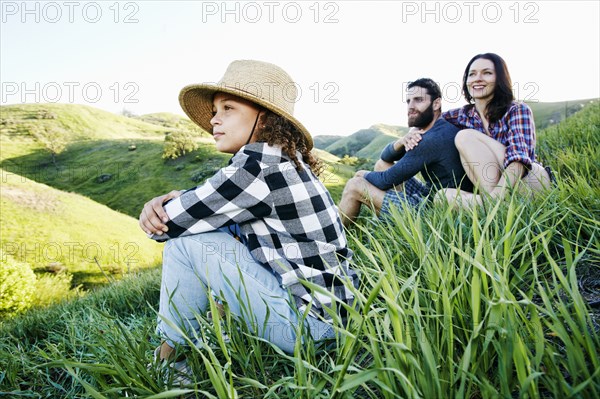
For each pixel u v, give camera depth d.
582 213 1.87
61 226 25.72
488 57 2.86
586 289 1.51
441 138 2.81
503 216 1.87
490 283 1.34
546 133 5.73
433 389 0.91
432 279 1.24
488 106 2.88
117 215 30.20
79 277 20.42
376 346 0.97
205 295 1.48
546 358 0.94
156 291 3.88
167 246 1.47
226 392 1.01
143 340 1.43
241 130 1.63
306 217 1.44
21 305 13.20
